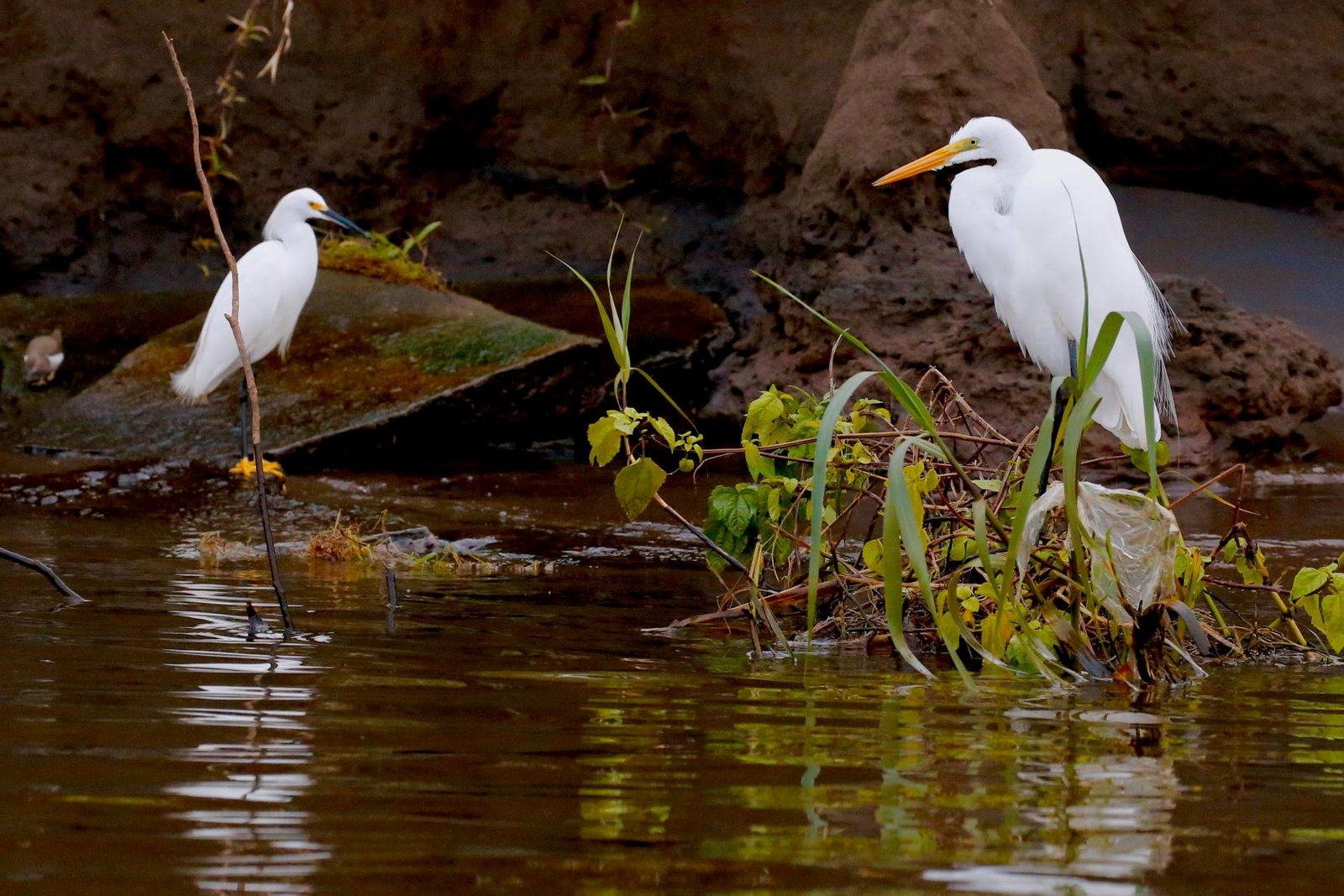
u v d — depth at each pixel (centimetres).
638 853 363
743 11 2241
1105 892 344
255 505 1320
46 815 384
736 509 814
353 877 341
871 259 1745
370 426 1567
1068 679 669
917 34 1784
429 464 1598
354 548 1084
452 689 575
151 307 2169
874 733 516
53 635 679
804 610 855
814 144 2159
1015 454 794
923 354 1602
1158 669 677
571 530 1223
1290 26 2119
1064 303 1032
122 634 688
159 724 493
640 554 1112
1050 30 2166
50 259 2353
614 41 2317
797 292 1838
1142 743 512
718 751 479
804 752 479
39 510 1293
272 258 1609
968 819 402
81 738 470
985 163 1736
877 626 782
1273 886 350
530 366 1669
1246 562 786
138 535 1164
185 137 2372
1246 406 1527
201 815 387
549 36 2345
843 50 2158
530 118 2369
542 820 390
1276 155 2130
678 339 1859
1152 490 648
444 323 1794
